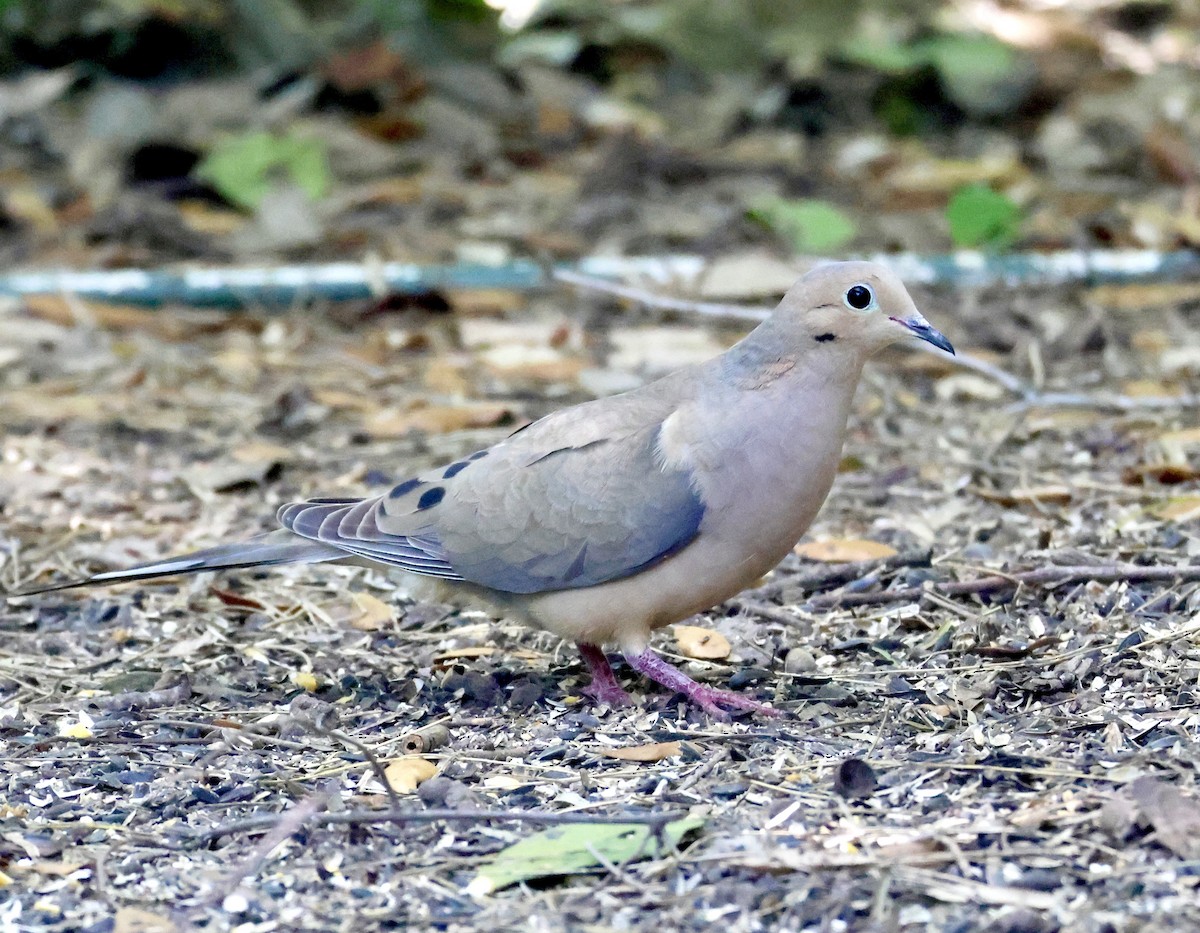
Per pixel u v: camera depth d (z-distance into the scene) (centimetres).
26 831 725
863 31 2156
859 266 819
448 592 897
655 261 1638
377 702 888
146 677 915
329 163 1892
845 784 730
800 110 2086
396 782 768
